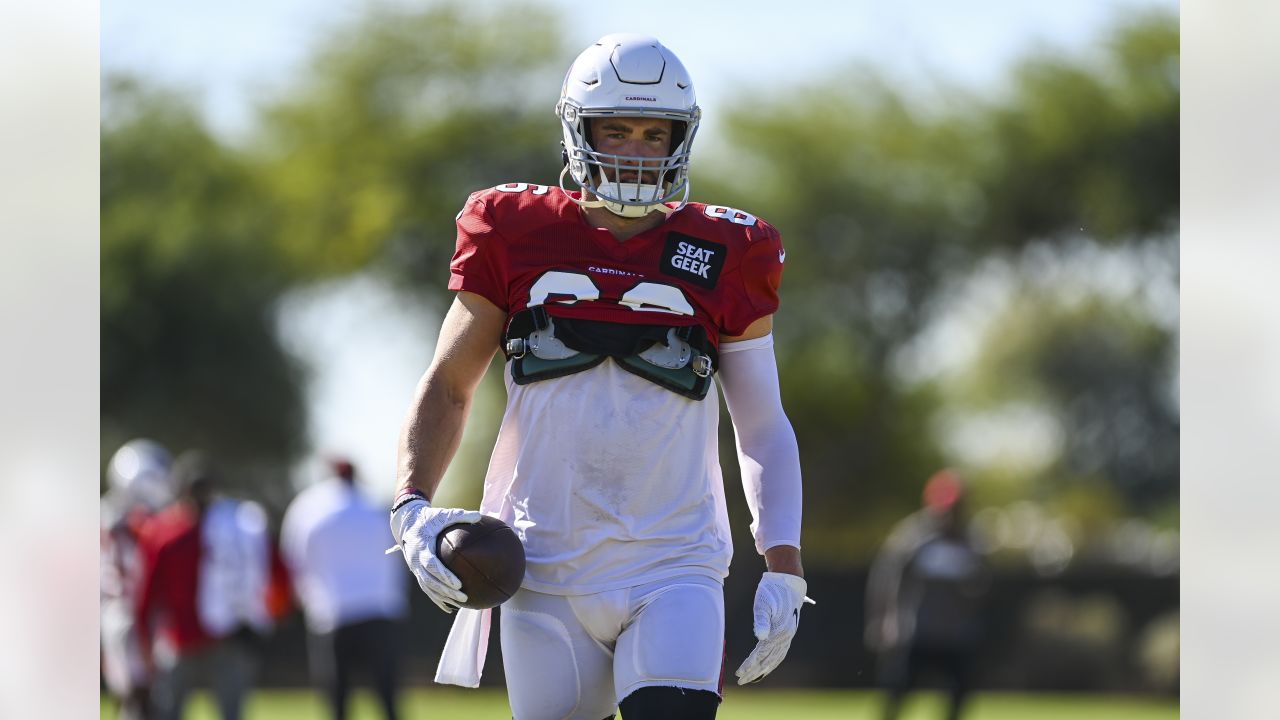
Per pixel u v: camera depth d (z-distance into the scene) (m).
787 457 14.30
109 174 121.81
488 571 12.99
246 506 36.88
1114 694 79.19
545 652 13.80
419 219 122.56
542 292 13.67
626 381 13.61
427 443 13.69
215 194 123.00
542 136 123.69
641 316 13.67
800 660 85.06
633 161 13.70
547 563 13.65
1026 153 122.50
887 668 40.44
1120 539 137.75
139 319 118.25
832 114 123.81
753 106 123.19
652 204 13.70
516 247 13.80
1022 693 80.69
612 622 13.60
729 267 13.95
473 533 13.09
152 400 119.12
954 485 40.53
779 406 14.48
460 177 124.19
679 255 13.86
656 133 13.90
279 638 82.06
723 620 13.73
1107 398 135.38
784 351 121.81
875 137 123.69
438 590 13.05
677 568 13.61
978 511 130.38
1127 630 82.00
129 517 37.59
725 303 13.91
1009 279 128.00
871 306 123.81
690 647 13.20
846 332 122.81
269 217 122.62
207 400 119.75
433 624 78.69
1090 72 122.19
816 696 75.50
